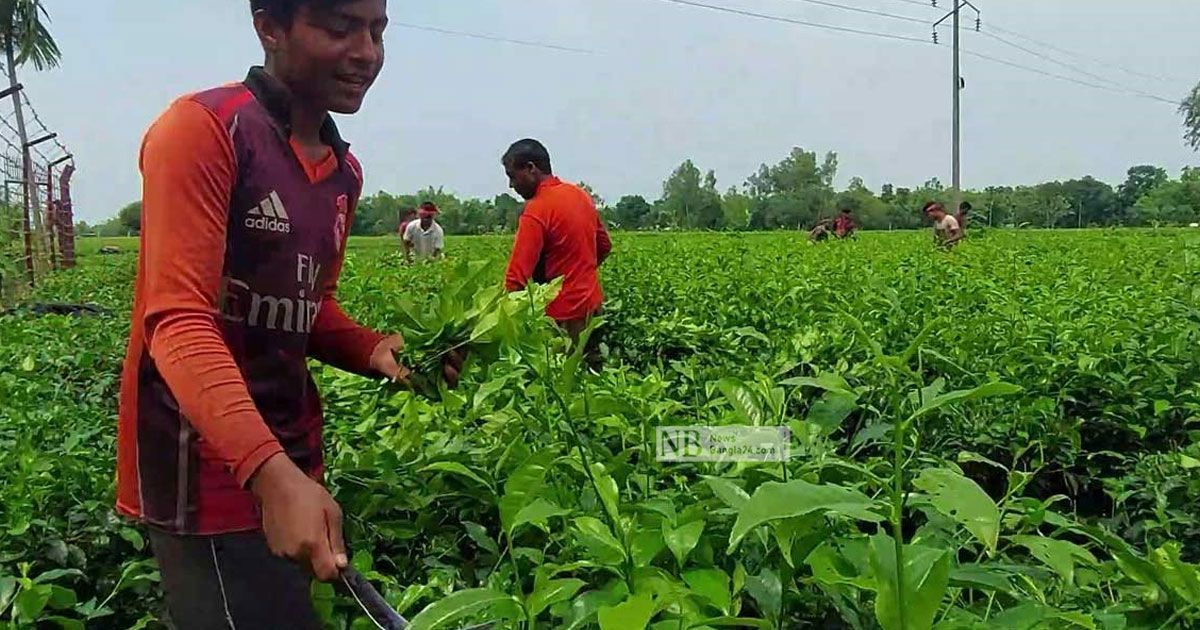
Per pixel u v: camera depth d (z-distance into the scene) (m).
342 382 3.48
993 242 17.27
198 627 2.22
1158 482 3.59
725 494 1.95
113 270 18.31
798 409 3.91
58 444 3.76
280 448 1.89
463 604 1.70
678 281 8.98
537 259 6.13
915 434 2.80
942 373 4.43
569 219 6.12
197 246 1.97
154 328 1.94
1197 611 1.84
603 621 1.54
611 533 1.98
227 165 2.04
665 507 2.12
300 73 2.16
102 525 3.07
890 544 1.65
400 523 2.84
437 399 2.82
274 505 1.85
